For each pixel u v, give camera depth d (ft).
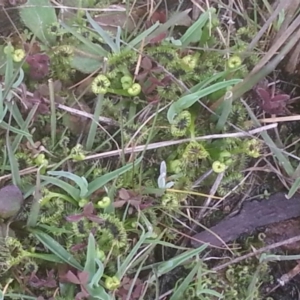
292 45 0.97
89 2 1.07
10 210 0.95
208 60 1.05
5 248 0.93
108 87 0.99
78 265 0.96
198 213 1.06
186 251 1.02
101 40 1.04
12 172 0.95
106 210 0.98
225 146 1.03
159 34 1.03
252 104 1.07
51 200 0.98
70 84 1.05
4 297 0.95
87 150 1.02
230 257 1.06
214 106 1.03
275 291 1.08
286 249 1.07
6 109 0.95
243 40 1.08
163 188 0.99
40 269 1.00
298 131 1.10
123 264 0.94
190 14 1.11
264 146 1.06
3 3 1.04
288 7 1.00
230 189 1.05
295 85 1.10
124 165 1.01
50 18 1.03
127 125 1.02
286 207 1.06
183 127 0.99
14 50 0.99
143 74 1.01
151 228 0.95
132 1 1.10
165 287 1.04
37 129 1.03
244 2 1.11
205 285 1.02
